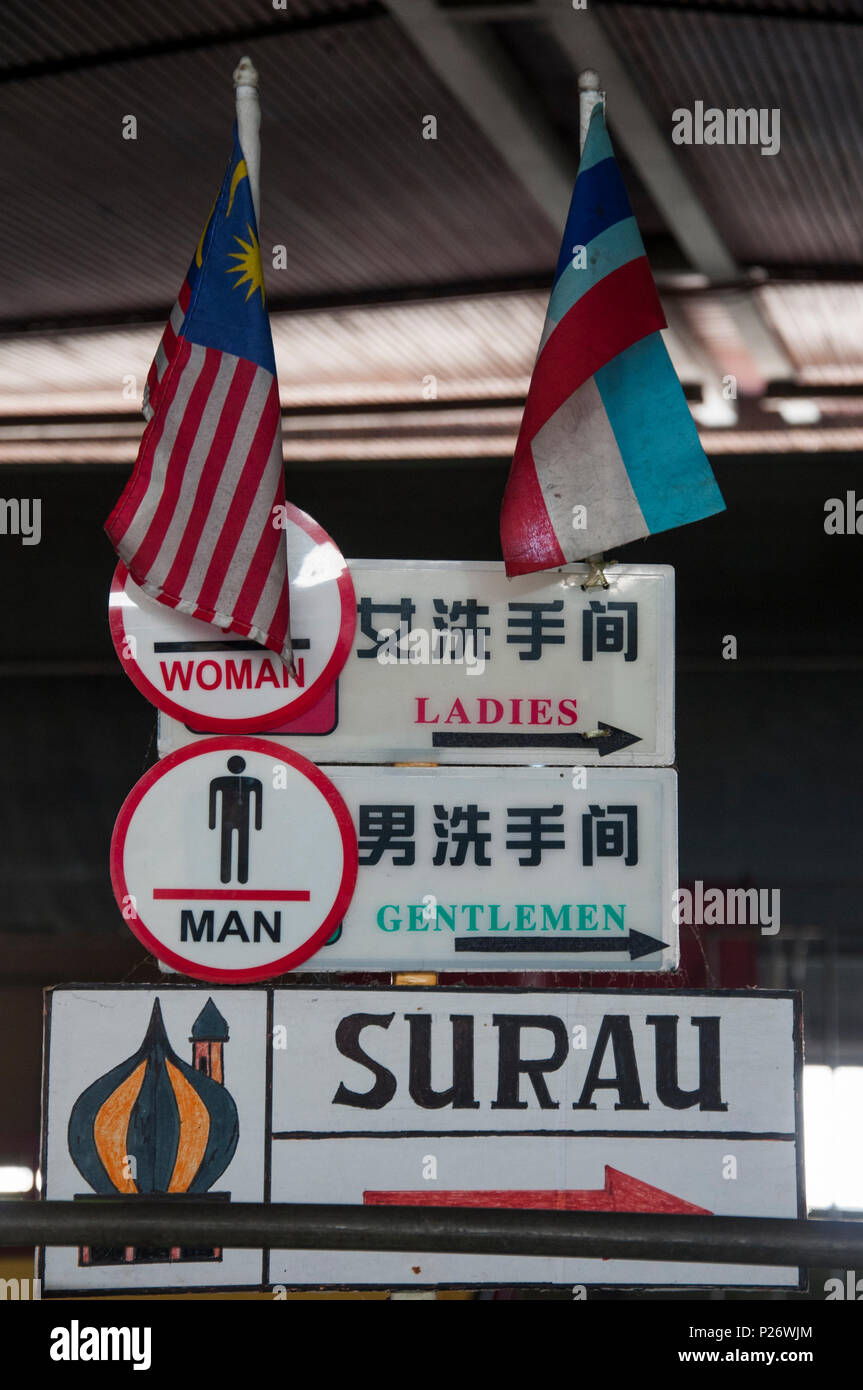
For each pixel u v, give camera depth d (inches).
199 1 151.0
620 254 108.7
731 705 299.3
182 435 103.3
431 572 109.2
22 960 309.4
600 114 110.3
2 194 199.6
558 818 108.1
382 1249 82.2
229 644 107.3
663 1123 103.9
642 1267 103.0
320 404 280.1
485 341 249.0
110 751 314.3
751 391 267.1
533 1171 103.5
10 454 310.2
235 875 106.0
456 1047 104.3
